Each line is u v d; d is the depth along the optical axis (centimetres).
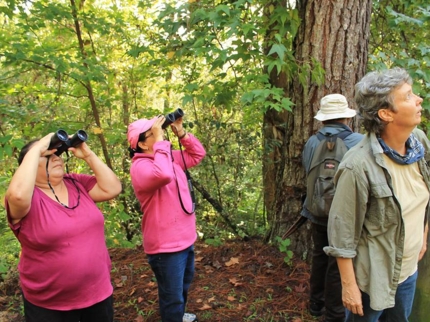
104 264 188
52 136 171
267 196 448
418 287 212
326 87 307
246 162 457
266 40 313
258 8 302
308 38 307
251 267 335
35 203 165
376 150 153
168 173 194
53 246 167
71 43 421
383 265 159
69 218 172
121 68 485
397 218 154
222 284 312
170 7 327
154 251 213
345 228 159
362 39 305
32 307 176
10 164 378
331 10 296
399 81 149
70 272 170
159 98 555
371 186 153
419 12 375
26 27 364
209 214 498
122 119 497
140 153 220
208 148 450
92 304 181
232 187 474
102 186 195
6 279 329
